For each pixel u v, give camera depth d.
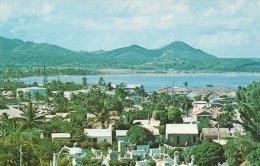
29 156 95.38
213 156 129.38
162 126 185.00
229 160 123.50
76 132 171.12
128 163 138.75
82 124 192.25
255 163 111.50
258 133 125.38
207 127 196.00
